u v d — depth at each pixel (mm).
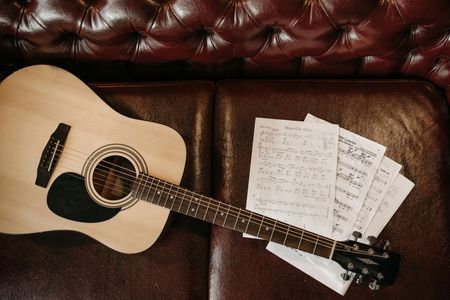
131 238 1089
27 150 1089
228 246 1127
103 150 1097
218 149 1177
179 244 1133
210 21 1041
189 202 1064
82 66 1189
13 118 1099
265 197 1130
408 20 1020
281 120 1174
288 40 1096
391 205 1124
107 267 1122
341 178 1134
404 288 1090
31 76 1108
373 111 1176
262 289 1106
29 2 1036
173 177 1095
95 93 1112
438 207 1125
